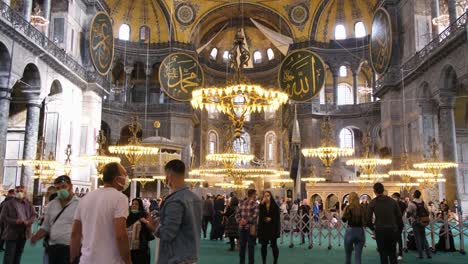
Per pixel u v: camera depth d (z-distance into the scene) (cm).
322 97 3253
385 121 2330
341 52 3100
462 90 1959
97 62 2117
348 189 1902
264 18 3425
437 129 1967
